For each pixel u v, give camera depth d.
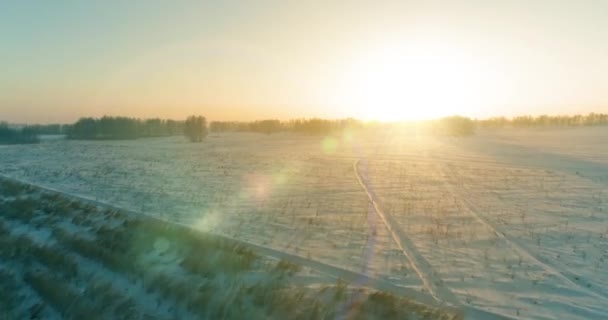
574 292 9.67
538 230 14.95
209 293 10.03
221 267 11.51
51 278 11.53
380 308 8.91
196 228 15.59
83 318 9.38
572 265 11.42
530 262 11.72
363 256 12.32
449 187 25.09
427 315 8.55
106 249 13.50
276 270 11.16
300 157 46.75
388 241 13.83
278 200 21.12
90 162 42.12
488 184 26.06
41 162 43.00
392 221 16.58
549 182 26.28
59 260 12.62
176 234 14.54
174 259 12.61
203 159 44.84
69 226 16.88
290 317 8.77
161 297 10.23
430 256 12.29
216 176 30.72
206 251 12.81
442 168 35.22
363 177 29.97
